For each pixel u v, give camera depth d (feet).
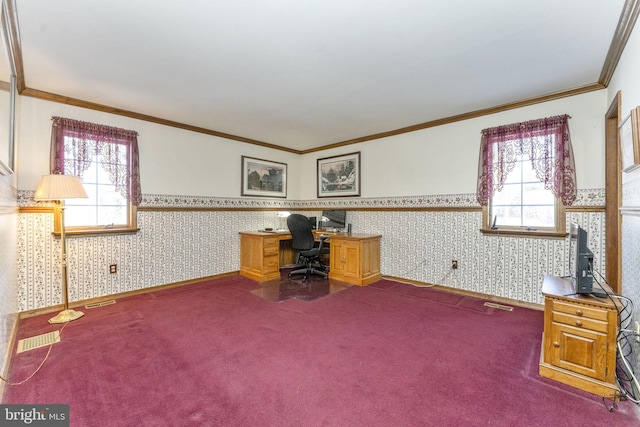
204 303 11.14
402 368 6.72
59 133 10.25
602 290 6.48
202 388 5.94
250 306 10.84
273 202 18.11
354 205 16.75
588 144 9.68
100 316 9.74
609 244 9.12
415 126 14.05
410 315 10.00
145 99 10.80
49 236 10.23
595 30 6.68
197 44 7.26
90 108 11.10
